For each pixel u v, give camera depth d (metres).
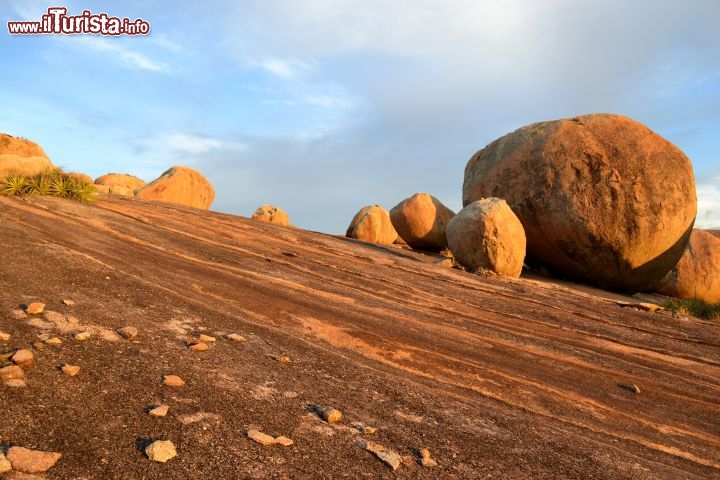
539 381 6.81
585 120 19.30
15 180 10.99
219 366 4.65
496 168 20.05
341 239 18.11
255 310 7.22
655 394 7.09
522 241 15.99
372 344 6.90
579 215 17.84
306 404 4.28
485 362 7.17
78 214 10.66
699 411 6.72
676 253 18.53
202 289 7.62
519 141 19.95
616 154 18.08
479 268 15.79
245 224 15.86
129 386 3.83
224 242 12.37
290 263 11.58
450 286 12.48
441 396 5.41
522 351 8.07
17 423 3.04
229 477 2.99
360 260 13.92
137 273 7.40
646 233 17.59
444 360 6.89
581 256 18.47
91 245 8.41
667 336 10.48
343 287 10.28
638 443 5.35
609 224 17.67
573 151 18.50
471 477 3.60
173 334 5.19
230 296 7.64
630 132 18.47
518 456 4.15
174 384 4.00
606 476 4.14
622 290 19.28
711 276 21.25
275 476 3.10
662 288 21.56
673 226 17.70
